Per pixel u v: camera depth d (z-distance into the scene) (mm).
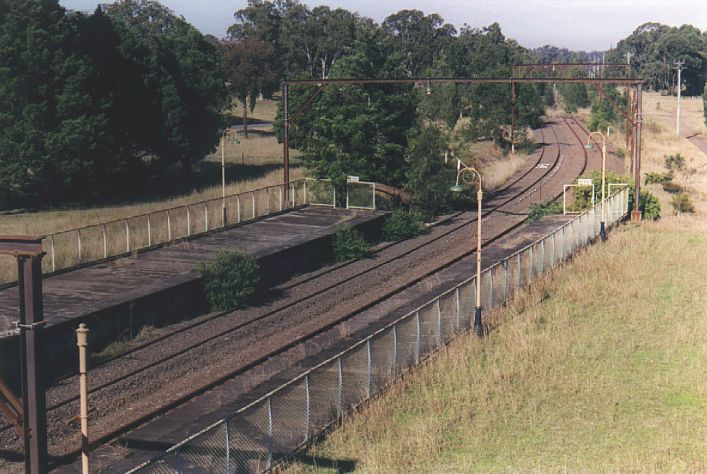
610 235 44688
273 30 136875
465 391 22641
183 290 32156
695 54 187000
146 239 40500
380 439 19734
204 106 66250
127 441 19109
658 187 62125
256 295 34969
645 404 22156
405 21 163000
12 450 20031
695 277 35906
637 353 26328
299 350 26859
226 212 45844
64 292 30812
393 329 23391
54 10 54812
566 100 130375
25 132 53250
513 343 26484
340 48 136500
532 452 19141
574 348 26688
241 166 72875
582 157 77938
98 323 27875
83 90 55406
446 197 55094
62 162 53625
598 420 21109
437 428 20328
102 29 59188
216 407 21422
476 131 84500
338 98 54125
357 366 22312
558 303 32094
